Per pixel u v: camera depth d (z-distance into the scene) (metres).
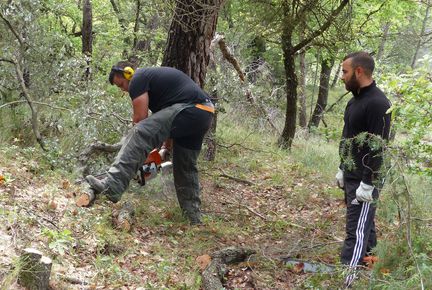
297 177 8.84
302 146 12.15
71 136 6.62
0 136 6.21
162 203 6.01
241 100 10.46
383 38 15.80
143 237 5.04
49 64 6.99
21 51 6.83
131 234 4.98
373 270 3.92
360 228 4.53
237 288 4.36
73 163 6.07
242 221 6.21
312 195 7.73
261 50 15.70
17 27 6.88
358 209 4.56
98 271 3.97
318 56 15.84
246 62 14.20
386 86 4.74
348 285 4.07
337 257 5.12
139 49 14.03
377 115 4.41
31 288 3.34
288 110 11.34
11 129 6.62
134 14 14.62
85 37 10.90
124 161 4.97
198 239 5.21
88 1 10.80
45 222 4.42
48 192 5.08
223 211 6.49
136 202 5.82
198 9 6.72
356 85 4.54
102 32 14.33
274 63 16.30
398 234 4.01
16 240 3.89
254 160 9.34
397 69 8.71
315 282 4.12
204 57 6.99
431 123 4.68
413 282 3.48
